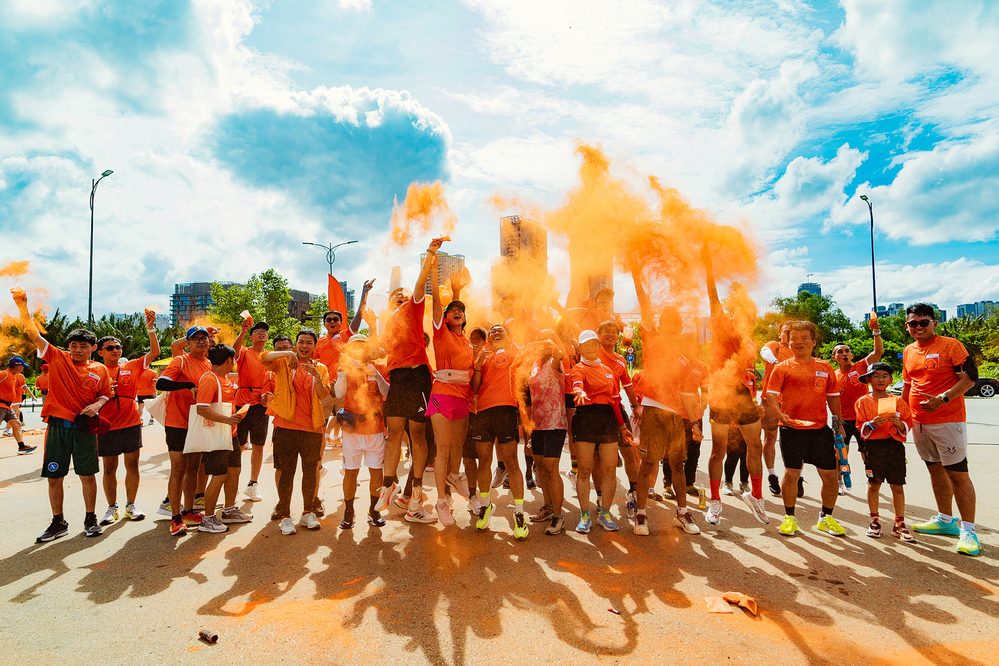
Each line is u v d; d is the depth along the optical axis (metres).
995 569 3.50
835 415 4.44
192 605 3.00
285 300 46.81
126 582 3.34
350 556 3.78
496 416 4.23
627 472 4.83
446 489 4.64
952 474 3.93
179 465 4.30
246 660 2.44
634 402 4.78
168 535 4.29
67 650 2.53
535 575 3.41
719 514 4.59
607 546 3.99
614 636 2.62
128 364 4.82
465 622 2.78
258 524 4.61
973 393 19.86
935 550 3.87
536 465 4.76
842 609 2.92
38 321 4.53
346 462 4.45
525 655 2.46
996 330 27.30
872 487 4.20
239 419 4.55
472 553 3.83
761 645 2.54
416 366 4.42
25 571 3.54
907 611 2.89
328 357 6.22
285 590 3.20
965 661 2.41
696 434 4.43
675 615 2.85
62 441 4.23
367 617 2.84
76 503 5.33
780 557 3.75
